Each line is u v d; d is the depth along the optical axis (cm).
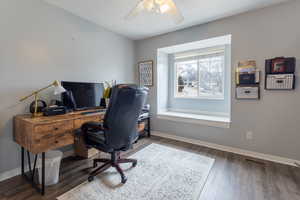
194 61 352
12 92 180
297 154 206
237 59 243
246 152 243
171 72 385
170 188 161
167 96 391
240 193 154
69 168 201
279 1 204
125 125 170
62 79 228
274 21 212
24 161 193
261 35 222
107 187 162
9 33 175
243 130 244
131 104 163
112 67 311
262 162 217
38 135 147
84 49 257
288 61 204
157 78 346
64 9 225
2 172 176
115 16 246
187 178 178
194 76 355
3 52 172
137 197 148
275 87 214
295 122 205
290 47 204
